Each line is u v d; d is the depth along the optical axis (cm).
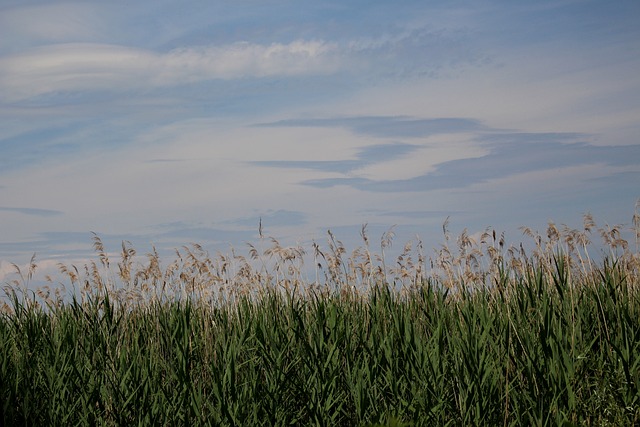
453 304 643
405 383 580
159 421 580
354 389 575
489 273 660
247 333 628
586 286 627
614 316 600
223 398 570
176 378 595
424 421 556
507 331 586
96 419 585
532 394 556
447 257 695
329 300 662
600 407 561
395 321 611
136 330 660
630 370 568
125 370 605
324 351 603
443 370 575
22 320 671
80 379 599
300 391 587
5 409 575
